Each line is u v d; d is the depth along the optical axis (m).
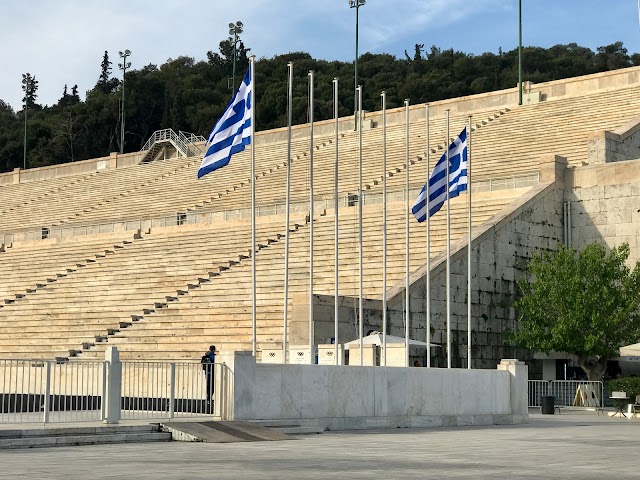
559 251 39.09
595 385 36.59
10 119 136.88
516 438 22.28
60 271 51.31
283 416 23.33
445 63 121.06
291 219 48.94
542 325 37.91
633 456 17.62
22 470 14.51
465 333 37.72
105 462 15.91
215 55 133.12
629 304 37.00
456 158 31.59
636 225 41.31
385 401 25.52
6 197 78.31
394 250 40.81
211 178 65.00
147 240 52.38
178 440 20.75
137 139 118.94
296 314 34.00
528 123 55.78
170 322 40.22
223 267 44.34
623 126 47.34
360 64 118.56
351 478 13.57
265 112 110.69
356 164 57.50
